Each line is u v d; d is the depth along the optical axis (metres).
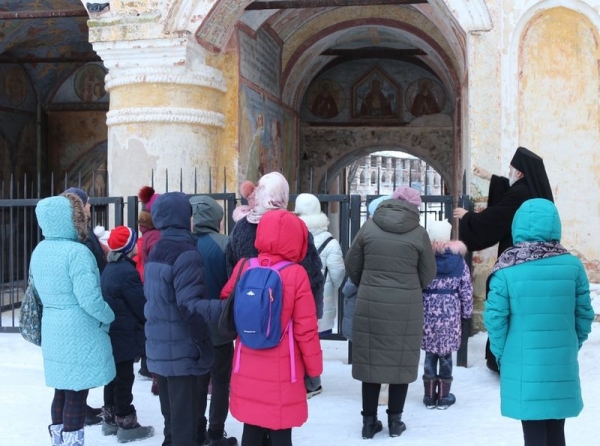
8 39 16.34
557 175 9.38
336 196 8.01
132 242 5.57
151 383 7.33
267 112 14.19
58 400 5.17
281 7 11.45
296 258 4.36
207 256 5.66
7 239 17.77
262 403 4.23
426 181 8.02
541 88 9.41
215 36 11.14
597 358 7.85
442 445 5.38
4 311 13.19
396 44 17.72
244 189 6.38
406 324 5.49
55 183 19.27
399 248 5.50
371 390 5.58
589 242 9.27
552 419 4.34
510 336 4.35
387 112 19.75
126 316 5.53
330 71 19.84
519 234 4.44
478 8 9.48
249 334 4.17
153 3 10.57
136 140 10.82
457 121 15.75
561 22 9.37
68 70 18.80
